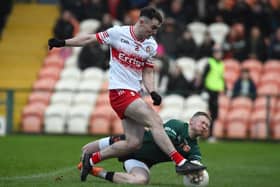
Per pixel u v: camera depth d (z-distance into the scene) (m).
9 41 81.31
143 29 32.19
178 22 75.69
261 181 38.91
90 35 32.62
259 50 74.06
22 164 43.72
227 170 44.03
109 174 33.06
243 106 69.12
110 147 32.94
